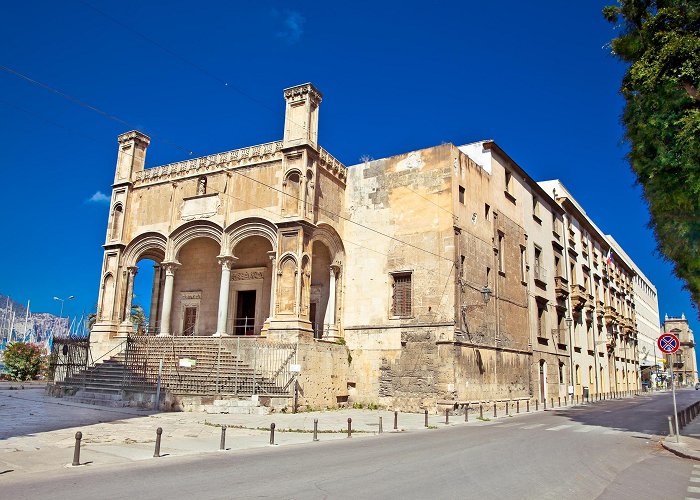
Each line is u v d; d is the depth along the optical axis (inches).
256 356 1018.1
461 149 1448.1
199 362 1063.6
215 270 1437.0
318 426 788.0
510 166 1525.6
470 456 514.6
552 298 1742.1
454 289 1112.8
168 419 803.4
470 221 1233.4
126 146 1432.1
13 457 467.2
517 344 1398.9
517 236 1503.4
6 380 1787.6
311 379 1051.9
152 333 1403.8
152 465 446.0
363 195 1290.6
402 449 562.3
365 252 1254.3
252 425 766.5
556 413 1182.3
